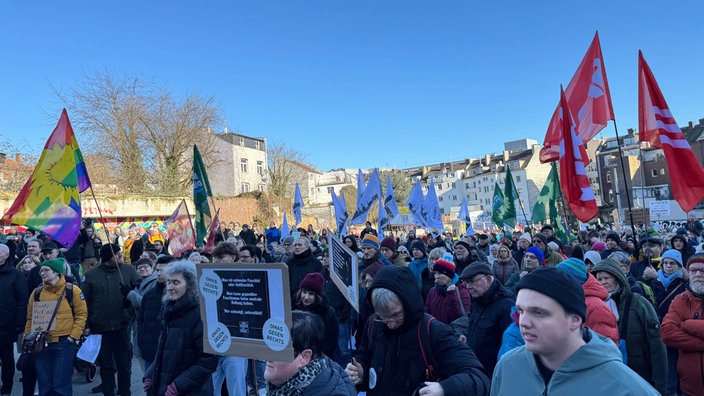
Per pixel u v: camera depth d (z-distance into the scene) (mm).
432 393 2490
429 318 2947
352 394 2590
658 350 4082
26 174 23656
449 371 2770
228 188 50531
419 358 2850
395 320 2881
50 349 5613
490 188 90938
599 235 16562
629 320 4184
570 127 6754
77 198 7008
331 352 5195
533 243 8047
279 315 2586
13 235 13516
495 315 4250
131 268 6820
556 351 1968
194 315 3924
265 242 19219
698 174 6758
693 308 4035
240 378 5488
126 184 29672
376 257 6738
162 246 11664
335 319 5207
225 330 2848
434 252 6855
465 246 8297
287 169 52312
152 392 3969
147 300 5629
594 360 1910
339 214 13703
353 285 4766
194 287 3984
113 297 6387
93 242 10969
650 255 8016
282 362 2547
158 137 31469
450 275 5352
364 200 13023
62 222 6848
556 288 1950
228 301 2846
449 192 103438
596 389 1854
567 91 8156
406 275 2934
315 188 78062
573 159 6711
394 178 71875
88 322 6305
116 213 24391
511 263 8055
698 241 12719
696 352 3959
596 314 3430
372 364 3037
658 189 52219
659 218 20641
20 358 5883
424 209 15773
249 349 2717
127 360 6562
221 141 50812
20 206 6695
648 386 1839
